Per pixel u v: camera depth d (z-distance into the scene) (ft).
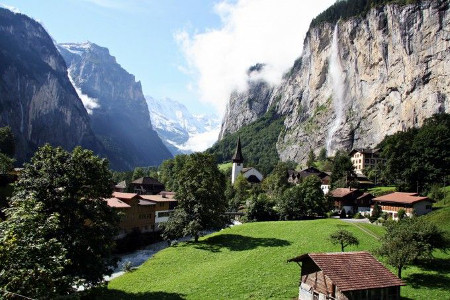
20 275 65.10
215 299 124.16
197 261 184.65
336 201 346.74
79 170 125.59
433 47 620.08
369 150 584.81
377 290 103.09
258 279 142.82
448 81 592.60
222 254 193.67
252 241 217.15
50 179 120.37
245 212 331.16
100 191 129.49
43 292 65.92
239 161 618.03
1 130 481.87
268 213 319.47
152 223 296.51
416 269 148.77
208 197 235.61
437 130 343.05
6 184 291.17
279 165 509.76
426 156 337.11
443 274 141.38
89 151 130.21
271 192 441.27
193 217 232.32
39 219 81.46
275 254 179.93
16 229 73.51
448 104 588.50
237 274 150.92
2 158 317.63
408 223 149.79
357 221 281.13
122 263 209.05
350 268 105.70
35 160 125.18
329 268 103.96
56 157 124.77
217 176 278.05
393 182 413.39
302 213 313.32
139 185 468.75
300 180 482.69
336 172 450.30
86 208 122.72
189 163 252.83
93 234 123.24
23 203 82.48
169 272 167.63
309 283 113.29
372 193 369.30
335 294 102.47
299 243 200.64
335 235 167.12
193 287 137.90
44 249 73.41
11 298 61.62
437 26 616.80
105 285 134.41
